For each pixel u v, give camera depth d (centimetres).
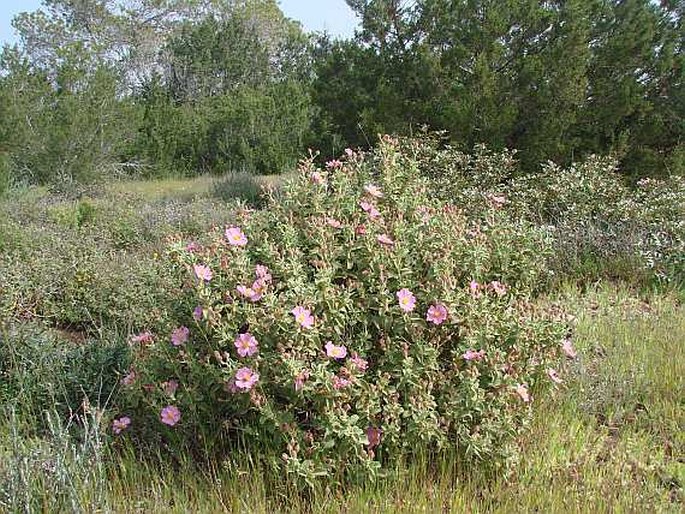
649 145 952
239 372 271
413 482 274
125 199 1108
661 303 539
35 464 265
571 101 883
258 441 287
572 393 373
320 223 311
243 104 1995
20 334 421
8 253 675
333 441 268
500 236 425
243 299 288
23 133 1434
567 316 416
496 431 287
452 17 969
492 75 905
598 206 680
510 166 827
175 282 343
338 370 288
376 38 1063
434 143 835
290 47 3234
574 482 290
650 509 271
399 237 314
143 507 268
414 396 286
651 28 922
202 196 1294
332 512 262
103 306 536
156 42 3472
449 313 297
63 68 1609
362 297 299
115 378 377
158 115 2044
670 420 356
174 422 294
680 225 607
